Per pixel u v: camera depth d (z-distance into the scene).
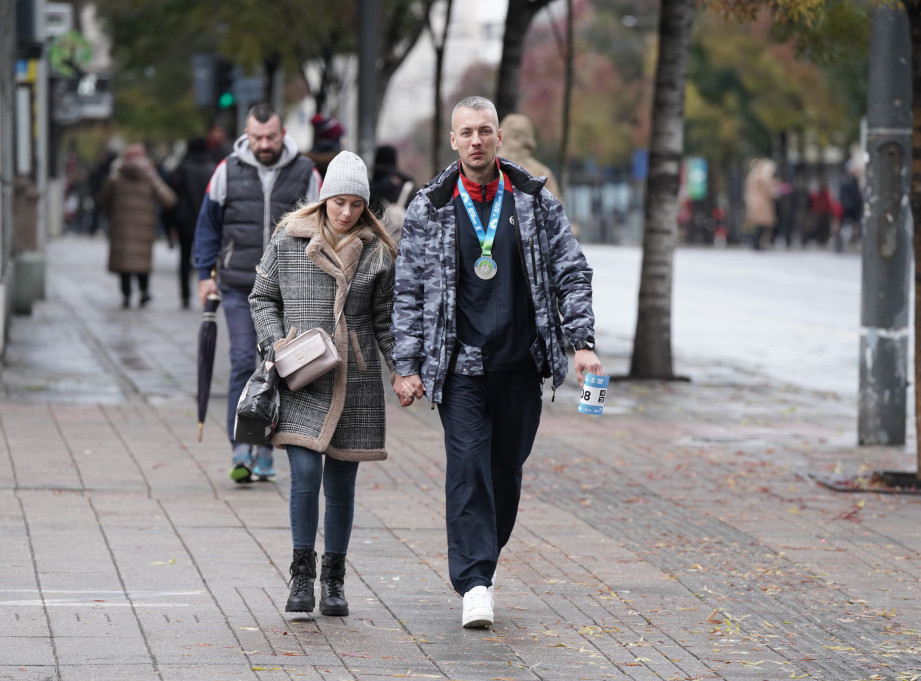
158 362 42.19
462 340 17.50
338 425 17.84
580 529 23.00
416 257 17.50
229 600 18.25
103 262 94.50
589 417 34.84
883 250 31.48
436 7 78.56
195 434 30.25
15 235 56.50
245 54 69.81
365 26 48.47
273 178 25.67
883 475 27.27
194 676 15.24
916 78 26.36
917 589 19.92
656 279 42.16
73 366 40.72
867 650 17.09
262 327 18.08
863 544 22.48
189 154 59.91
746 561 21.25
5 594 18.05
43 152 62.41
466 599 17.39
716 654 16.75
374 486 25.81
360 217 18.36
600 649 16.84
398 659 16.16
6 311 44.56
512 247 17.48
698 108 135.00
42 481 24.94
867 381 31.72
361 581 19.48
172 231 66.44
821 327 60.41
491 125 17.36
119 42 79.69
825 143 130.75
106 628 16.83
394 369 17.47
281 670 15.59
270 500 24.23
